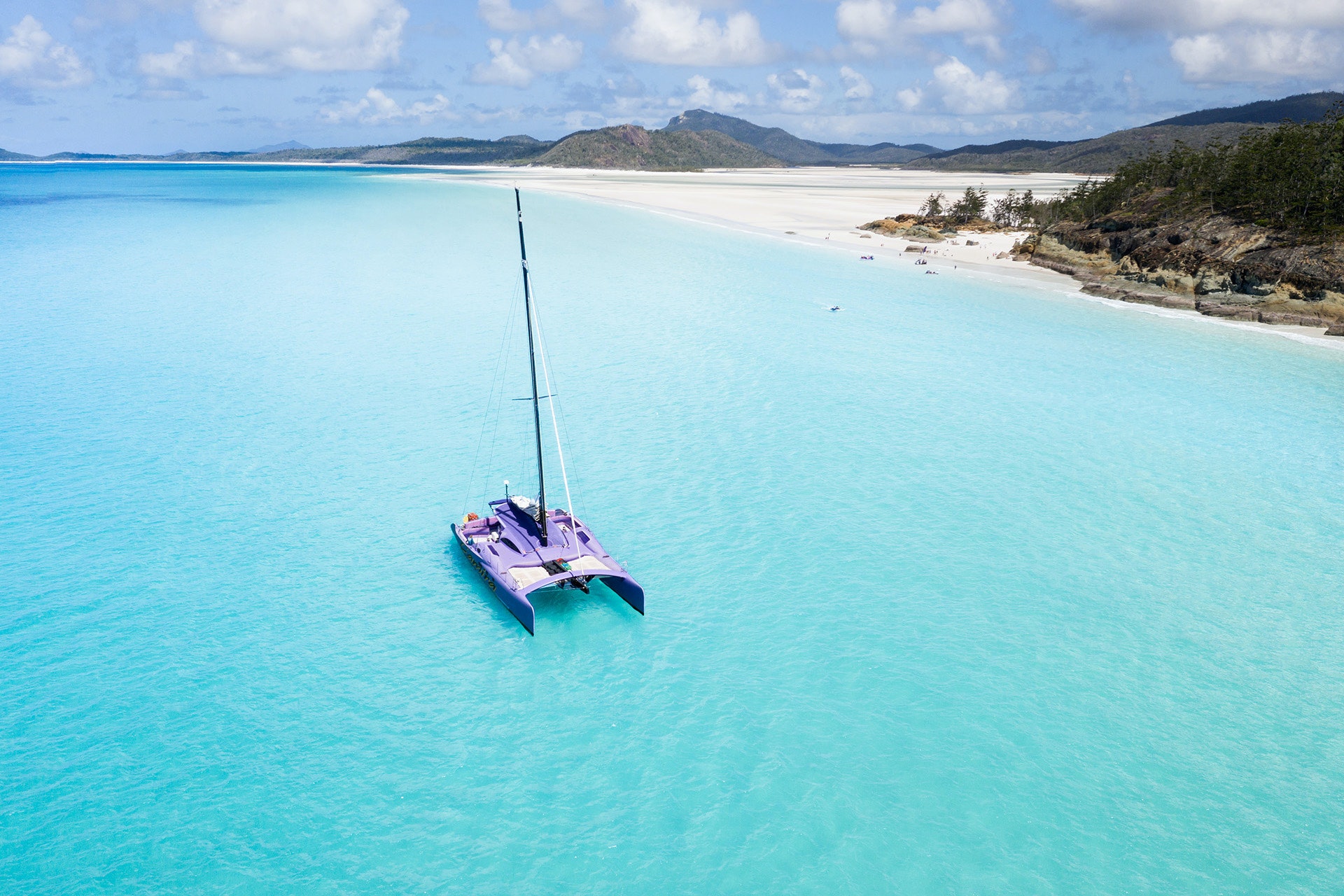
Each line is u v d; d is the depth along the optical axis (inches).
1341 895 751.1
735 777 879.1
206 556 1318.9
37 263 3912.4
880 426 1947.6
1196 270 3368.6
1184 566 1339.8
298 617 1160.8
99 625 1136.2
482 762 897.5
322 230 5487.2
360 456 1716.3
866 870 764.0
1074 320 3090.6
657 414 1990.7
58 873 754.2
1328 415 2048.5
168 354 2410.2
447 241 4968.0
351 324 2790.4
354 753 907.4
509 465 1679.4
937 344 2691.9
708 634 1137.4
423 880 749.3
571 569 1169.4
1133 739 949.2
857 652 1102.4
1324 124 3506.4
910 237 5487.2
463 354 2449.6
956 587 1266.0
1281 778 895.7
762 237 5462.6
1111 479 1674.5
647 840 796.0
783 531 1425.9
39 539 1364.4
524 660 1075.3
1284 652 1120.2
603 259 4323.3
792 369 2383.1
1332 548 1400.1
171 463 1667.1
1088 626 1172.5
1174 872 771.4
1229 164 3695.9
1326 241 3016.7
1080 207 4931.1
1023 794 863.1
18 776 868.6
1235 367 2459.4
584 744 925.8
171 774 874.8
